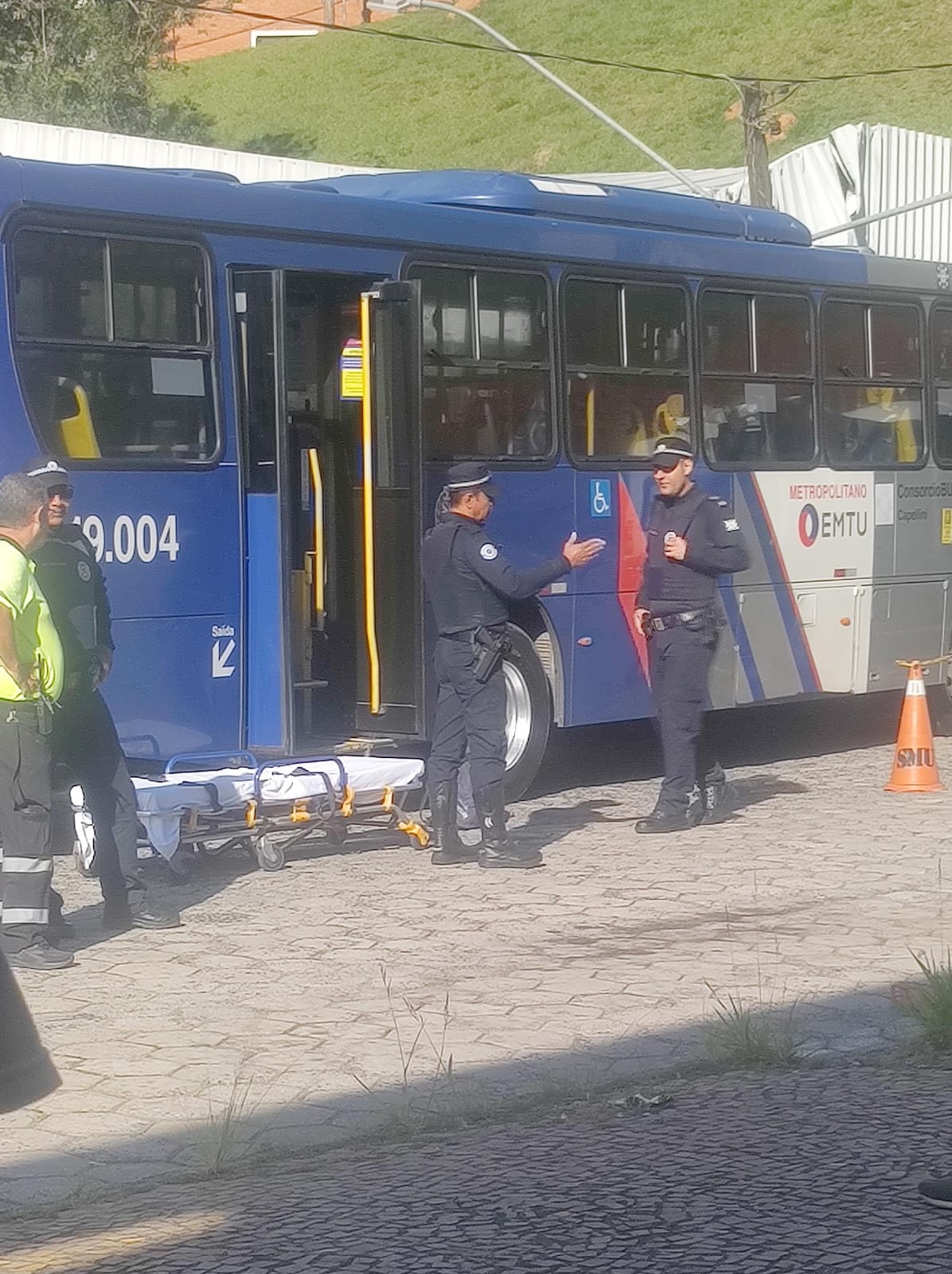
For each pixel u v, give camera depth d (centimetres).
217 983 778
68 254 1005
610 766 1456
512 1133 579
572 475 1271
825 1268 445
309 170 2614
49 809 809
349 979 784
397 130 6494
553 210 1284
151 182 1043
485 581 1016
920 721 1309
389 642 1138
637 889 968
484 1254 463
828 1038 679
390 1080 640
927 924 875
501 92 6556
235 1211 510
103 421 1019
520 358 1238
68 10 4638
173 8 4788
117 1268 467
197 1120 601
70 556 860
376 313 1129
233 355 1080
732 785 1334
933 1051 659
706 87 6184
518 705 1234
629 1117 590
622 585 1307
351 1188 526
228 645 1079
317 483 1127
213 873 1020
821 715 1766
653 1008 727
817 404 1453
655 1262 453
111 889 879
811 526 1445
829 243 3023
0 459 974
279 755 1084
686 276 1351
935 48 6059
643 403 1321
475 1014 723
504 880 995
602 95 6353
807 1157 534
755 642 1401
